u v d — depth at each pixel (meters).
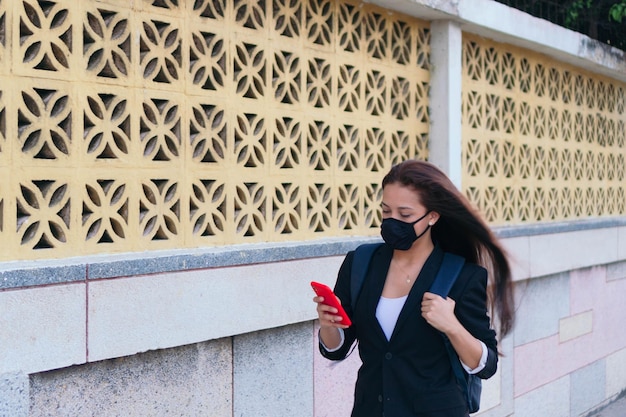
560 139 6.27
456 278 2.62
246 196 3.62
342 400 4.21
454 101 4.82
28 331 2.66
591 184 6.76
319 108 4.04
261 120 3.70
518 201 5.73
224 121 3.49
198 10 3.36
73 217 2.89
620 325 7.19
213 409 3.48
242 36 3.58
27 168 2.74
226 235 3.52
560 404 6.27
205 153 3.40
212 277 3.35
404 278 2.68
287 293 3.74
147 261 3.05
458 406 2.57
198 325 3.29
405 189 2.63
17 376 2.62
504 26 5.16
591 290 6.68
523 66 5.77
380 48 4.46
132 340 3.02
